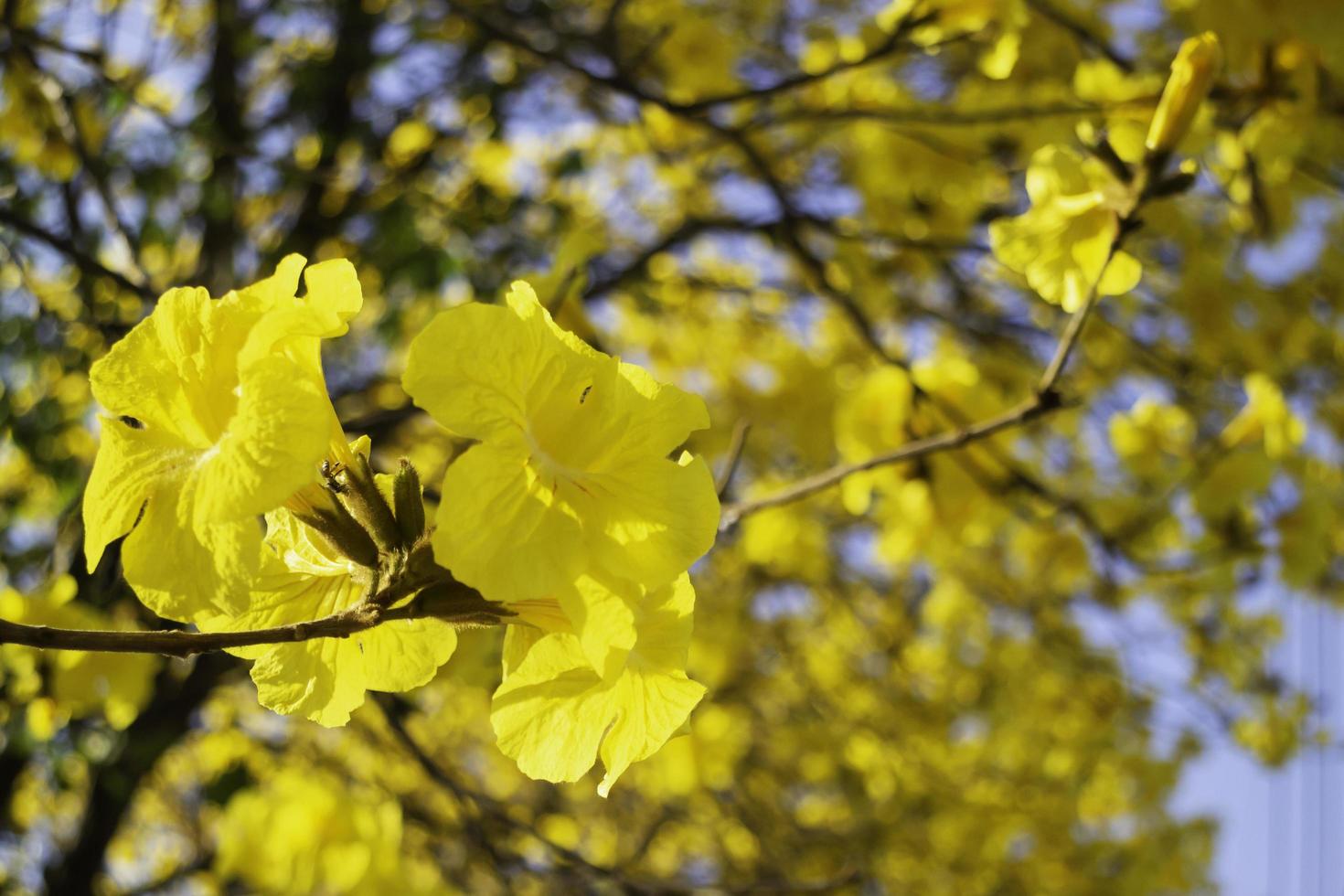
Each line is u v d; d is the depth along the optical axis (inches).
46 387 168.4
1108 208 95.0
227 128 208.7
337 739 257.6
